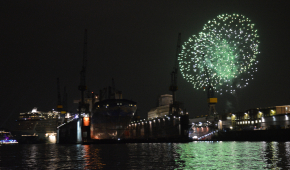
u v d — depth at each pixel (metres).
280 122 139.88
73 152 95.44
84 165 56.03
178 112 182.38
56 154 87.62
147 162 58.34
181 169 47.72
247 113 162.75
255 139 142.12
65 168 52.53
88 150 104.75
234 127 170.25
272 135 131.38
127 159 65.12
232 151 77.44
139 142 184.50
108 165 55.00
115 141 181.88
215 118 183.12
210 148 94.25
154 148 106.88
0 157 82.12
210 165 51.31
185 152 80.94
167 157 67.44
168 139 173.62
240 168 47.09
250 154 67.19
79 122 188.75
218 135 172.38
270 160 55.22
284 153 67.25
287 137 123.31
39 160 69.19
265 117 149.25
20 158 76.94
